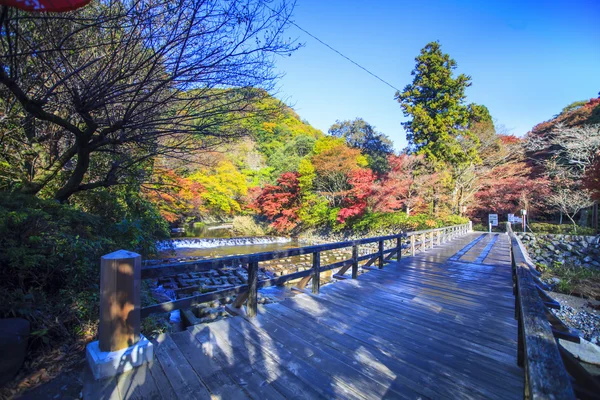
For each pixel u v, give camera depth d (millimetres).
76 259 2879
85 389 1716
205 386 1791
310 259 11938
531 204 19656
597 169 10727
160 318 3586
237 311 3076
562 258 12773
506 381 1956
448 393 1812
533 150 19953
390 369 2076
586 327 6273
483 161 20797
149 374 1886
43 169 4121
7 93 3469
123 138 3605
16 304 2260
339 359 2191
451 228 13820
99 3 3283
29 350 2230
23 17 2348
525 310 1530
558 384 806
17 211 2633
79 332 2586
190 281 6938
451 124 19781
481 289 4422
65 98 3355
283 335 2557
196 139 4441
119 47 3203
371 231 18781
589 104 18828
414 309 3416
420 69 20344
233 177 22906
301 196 22781
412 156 17500
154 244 5848
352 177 18891
